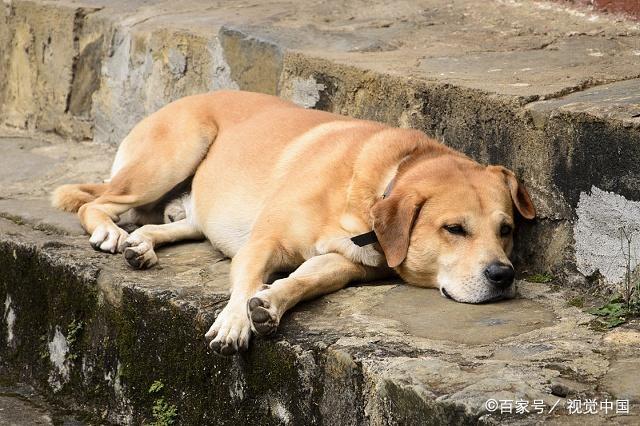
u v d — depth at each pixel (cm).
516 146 715
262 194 756
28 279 803
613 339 571
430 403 500
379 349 566
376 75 835
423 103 791
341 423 566
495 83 765
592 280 667
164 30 1088
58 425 736
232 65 1011
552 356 548
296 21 1070
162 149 833
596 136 652
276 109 820
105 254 784
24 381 811
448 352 562
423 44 958
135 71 1130
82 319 752
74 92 1212
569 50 889
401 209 668
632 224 636
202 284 706
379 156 702
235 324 616
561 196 683
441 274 666
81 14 1202
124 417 718
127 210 842
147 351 695
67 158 1123
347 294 674
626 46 893
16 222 880
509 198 686
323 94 898
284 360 596
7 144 1191
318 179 704
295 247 695
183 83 1071
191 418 661
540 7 1051
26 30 1266
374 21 1065
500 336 588
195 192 823
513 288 655
